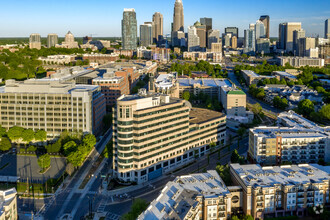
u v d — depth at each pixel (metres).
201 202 199.62
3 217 179.25
